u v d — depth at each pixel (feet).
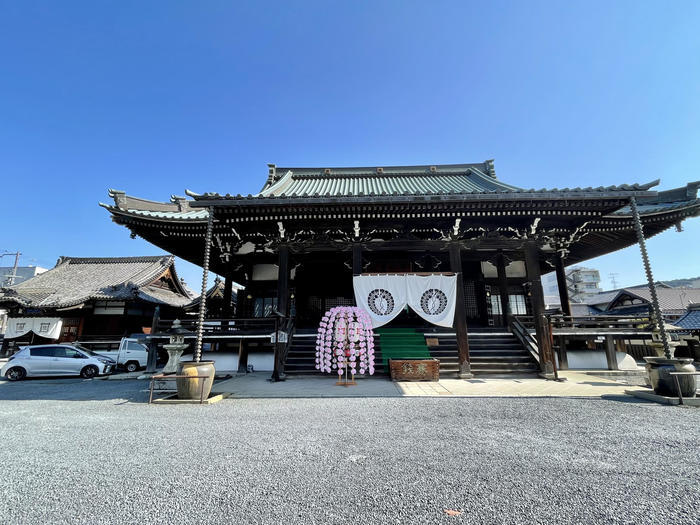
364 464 11.80
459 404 21.74
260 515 8.44
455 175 60.49
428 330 40.98
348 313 32.14
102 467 11.68
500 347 37.52
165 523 8.14
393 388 27.53
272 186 53.21
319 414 19.24
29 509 8.85
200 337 26.94
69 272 83.97
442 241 36.91
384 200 31.91
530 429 16.15
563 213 34.24
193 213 40.04
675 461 12.17
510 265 52.70
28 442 14.47
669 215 36.94
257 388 27.91
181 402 22.31
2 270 138.72
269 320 36.29
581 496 9.48
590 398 23.62
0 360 62.80
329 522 8.12
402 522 8.12
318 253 47.60
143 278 76.69
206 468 11.53
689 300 88.84
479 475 10.87
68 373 41.68
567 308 45.27
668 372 22.50
